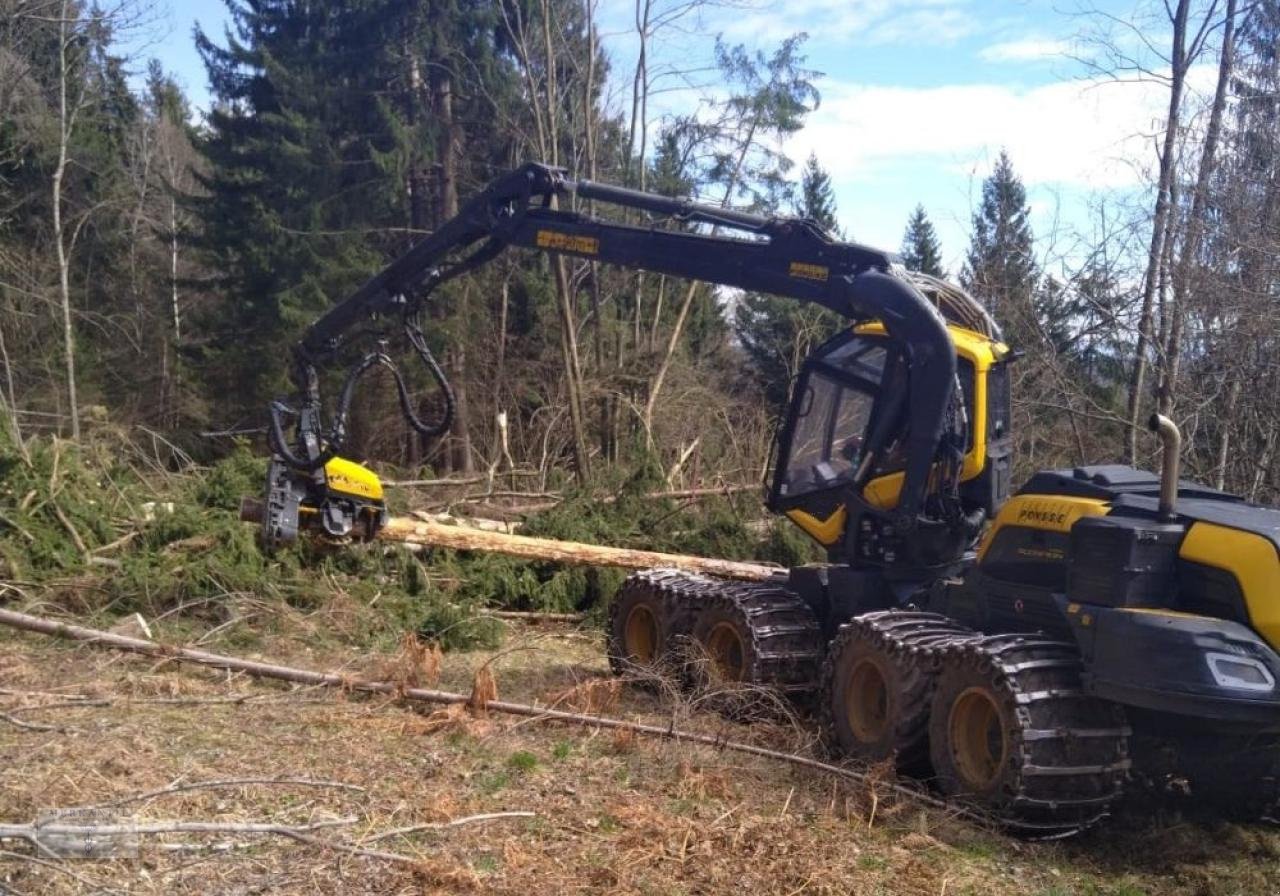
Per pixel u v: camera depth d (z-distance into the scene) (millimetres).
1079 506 6117
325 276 24781
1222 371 11727
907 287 7195
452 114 26766
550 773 6074
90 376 27984
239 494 10875
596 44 22984
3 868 4359
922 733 6227
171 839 4715
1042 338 13570
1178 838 5832
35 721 6473
